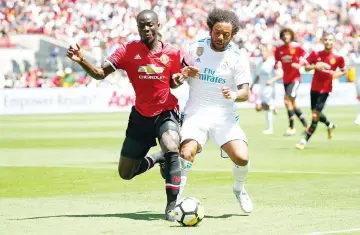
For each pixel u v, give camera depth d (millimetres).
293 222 25266
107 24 131250
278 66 70938
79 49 25641
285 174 40750
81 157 52469
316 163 46531
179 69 27016
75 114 106750
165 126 26766
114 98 113750
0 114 106312
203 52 27047
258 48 136500
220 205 29859
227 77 26938
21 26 124625
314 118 56594
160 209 29094
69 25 127875
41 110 109125
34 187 36781
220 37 26188
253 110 115438
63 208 29641
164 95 27000
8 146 61875
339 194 32438
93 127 83125
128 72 27000
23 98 107750
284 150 55719
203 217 25703
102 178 40219
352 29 143375
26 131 78188
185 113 27562
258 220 25859
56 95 109812
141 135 27406
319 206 29078
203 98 27172
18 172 43438
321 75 58000
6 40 118625
